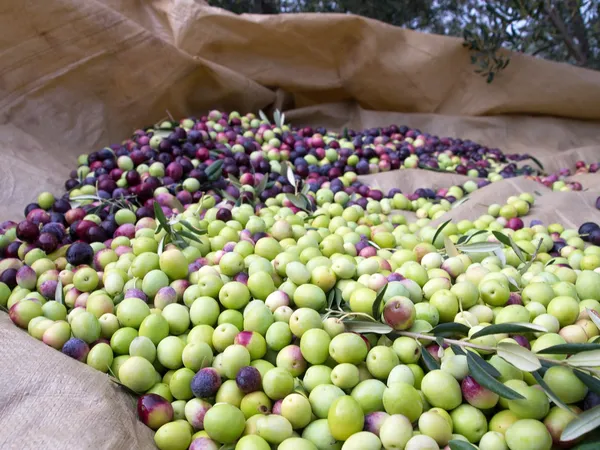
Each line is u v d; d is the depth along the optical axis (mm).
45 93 657
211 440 247
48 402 243
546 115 934
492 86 907
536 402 236
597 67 1075
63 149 664
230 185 589
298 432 257
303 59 887
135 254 394
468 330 276
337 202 592
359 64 873
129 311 312
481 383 231
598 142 916
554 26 957
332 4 1064
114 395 265
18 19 605
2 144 599
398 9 1025
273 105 934
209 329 304
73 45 656
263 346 291
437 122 927
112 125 733
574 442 231
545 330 232
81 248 400
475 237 449
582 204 580
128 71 718
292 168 672
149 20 801
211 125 770
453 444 219
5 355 264
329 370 274
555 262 425
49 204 543
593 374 232
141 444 245
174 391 276
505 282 333
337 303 328
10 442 222
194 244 411
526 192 603
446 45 871
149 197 546
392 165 743
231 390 269
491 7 860
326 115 967
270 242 387
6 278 385
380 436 232
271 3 1110
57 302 340
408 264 354
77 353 289
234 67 856
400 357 275
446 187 686
